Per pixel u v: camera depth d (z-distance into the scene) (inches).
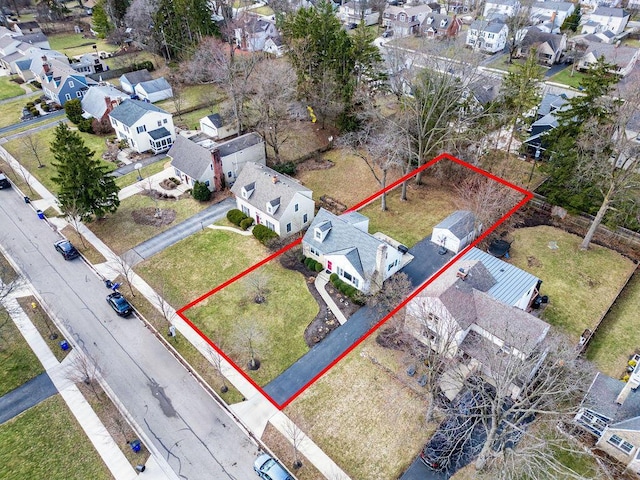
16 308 1534.2
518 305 1387.8
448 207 2006.6
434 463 1065.5
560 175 1811.0
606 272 1646.2
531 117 2155.5
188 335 1432.1
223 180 2134.6
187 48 3272.6
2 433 1173.1
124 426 1188.5
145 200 2063.2
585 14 4495.6
